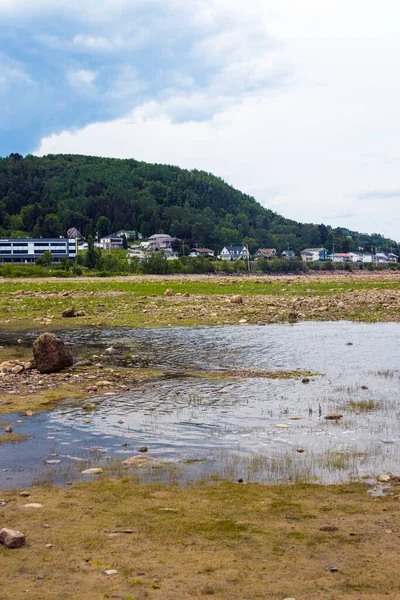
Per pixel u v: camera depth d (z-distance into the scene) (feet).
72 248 575.79
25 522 25.89
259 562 21.83
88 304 147.84
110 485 30.94
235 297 143.74
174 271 446.60
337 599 19.03
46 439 39.81
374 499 28.60
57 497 29.17
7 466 34.17
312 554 22.48
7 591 19.61
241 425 43.21
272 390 55.36
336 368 66.69
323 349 80.48
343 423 43.11
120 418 45.44
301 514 26.76
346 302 141.90
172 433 41.19
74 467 34.01
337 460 34.81
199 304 142.51
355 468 33.42
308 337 92.27
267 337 92.58
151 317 120.47
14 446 38.14
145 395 53.67
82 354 78.07
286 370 65.87
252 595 19.34
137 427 42.83
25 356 77.25
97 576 20.74
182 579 20.47
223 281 260.42
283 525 25.46
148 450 37.35
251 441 39.11
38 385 58.23
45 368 65.31
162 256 448.24
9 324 113.91
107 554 22.57
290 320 114.93
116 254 582.76
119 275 402.11
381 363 69.56
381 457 35.29
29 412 46.78
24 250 565.53
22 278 345.92
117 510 27.37
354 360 71.87
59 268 452.76
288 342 87.20
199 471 33.24
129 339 91.91
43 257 479.41
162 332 99.76
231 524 25.59
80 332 101.14
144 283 240.94
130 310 132.87
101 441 39.40
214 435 40.63
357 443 38.22
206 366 68.90
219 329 102.94
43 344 65.62
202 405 49.60
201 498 28.96
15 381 60.13
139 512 27.12
